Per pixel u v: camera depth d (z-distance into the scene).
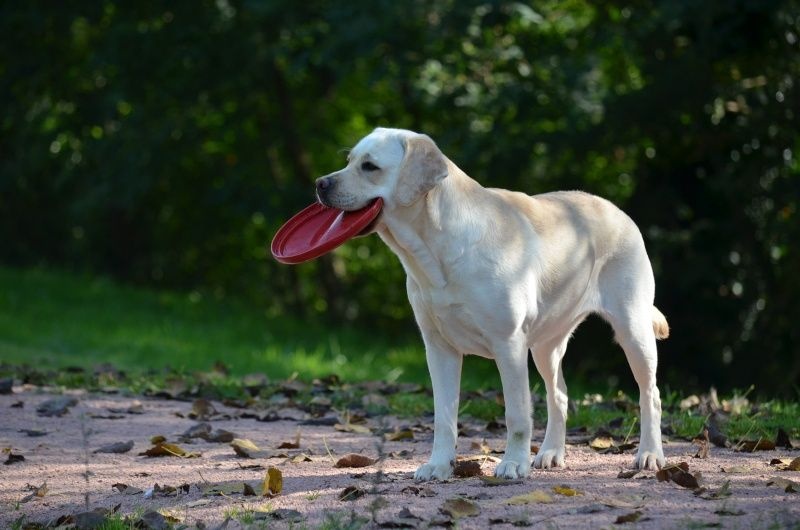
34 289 20.27
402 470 6.57
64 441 7.88
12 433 8.17
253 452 7.29
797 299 16.95
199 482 6.38
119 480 6.61
